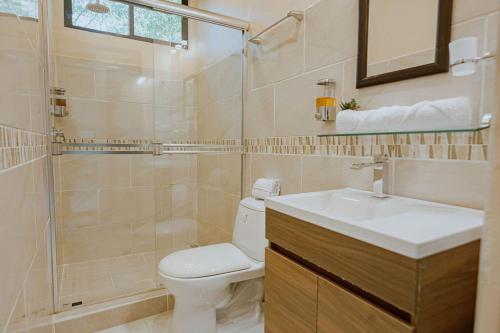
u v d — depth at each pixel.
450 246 0.65
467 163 0.89
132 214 2.51
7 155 0.62
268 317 1.09
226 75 2.22
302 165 1.53
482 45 0.85
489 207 0.35
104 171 2.39
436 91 0.96
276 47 1.71
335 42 1.32
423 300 0.61
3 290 0.57
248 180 2.01
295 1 1.55
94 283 1.99
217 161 2.38
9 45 0.67
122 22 2.32
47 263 1.43
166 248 2.62
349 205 1.16
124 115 2.40
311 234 0.88
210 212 2.50
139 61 2.42
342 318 0.77
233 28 2.04
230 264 1.43
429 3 0.97
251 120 1.96
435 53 0.95
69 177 2.26
